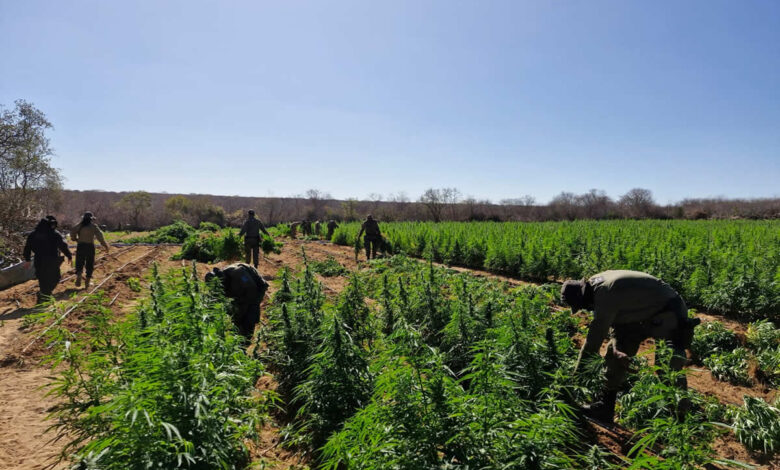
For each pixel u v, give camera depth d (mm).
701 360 7293
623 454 4383
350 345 4730
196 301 4871
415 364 3422
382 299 7906
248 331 7332
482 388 3473
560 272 14742
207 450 3035
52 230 11312
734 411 5035
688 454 2949
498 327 5574
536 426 3031
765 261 11625
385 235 27672
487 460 2961
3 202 19156
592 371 5148
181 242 29828
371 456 3082
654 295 4992
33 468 4191
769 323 7688
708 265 11680
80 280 12750
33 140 25500
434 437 3064
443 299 7410
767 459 4504
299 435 4621
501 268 17000
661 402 3590
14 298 11555
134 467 2699
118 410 3059
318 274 15969
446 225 34344
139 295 12234
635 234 22672
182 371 3301
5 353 7270
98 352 4273
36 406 5547
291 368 5676
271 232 38656
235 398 3805
